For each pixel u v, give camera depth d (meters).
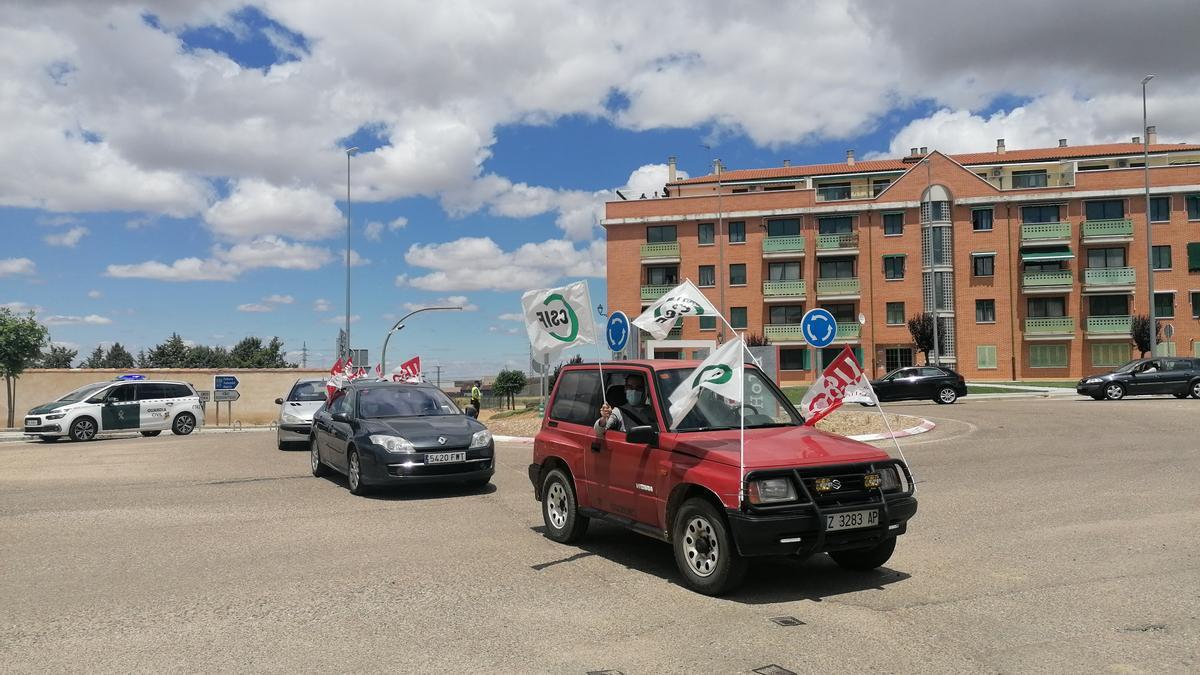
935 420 21.73
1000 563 6.52
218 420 37.09
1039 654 4.45
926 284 53.94
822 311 15.48
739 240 57.53
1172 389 26.39
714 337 56.91
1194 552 6.70
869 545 5.88
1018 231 53.44
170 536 8.20
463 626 5.15
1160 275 51.66
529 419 22.83
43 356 37.88
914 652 4.52
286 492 11.29
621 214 58.81
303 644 4.84
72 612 5.57
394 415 11.84
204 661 4.57
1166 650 4.47
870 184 59.22
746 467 5.57
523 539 7.91
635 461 6.69
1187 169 51.50
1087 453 13.58
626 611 5.43
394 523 8.80
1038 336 52.31
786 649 4.60
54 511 9.80
